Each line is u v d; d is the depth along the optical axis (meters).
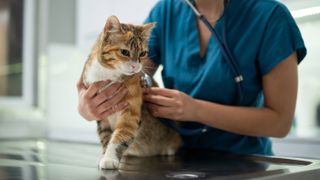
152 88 1.05
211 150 1.20
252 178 0.73
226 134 1.19
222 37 1.12
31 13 2.28
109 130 1.03
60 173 0.82
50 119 2.34
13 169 0.89
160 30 1.27
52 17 2.31
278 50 1.07
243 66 1.11
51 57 2.34
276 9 1.11
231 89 1.13
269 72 1.08
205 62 1.17
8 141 1.78
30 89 2.30
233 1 1.16
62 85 2.36
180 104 1.02
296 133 1.60
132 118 0.96
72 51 2.31
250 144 1.20
